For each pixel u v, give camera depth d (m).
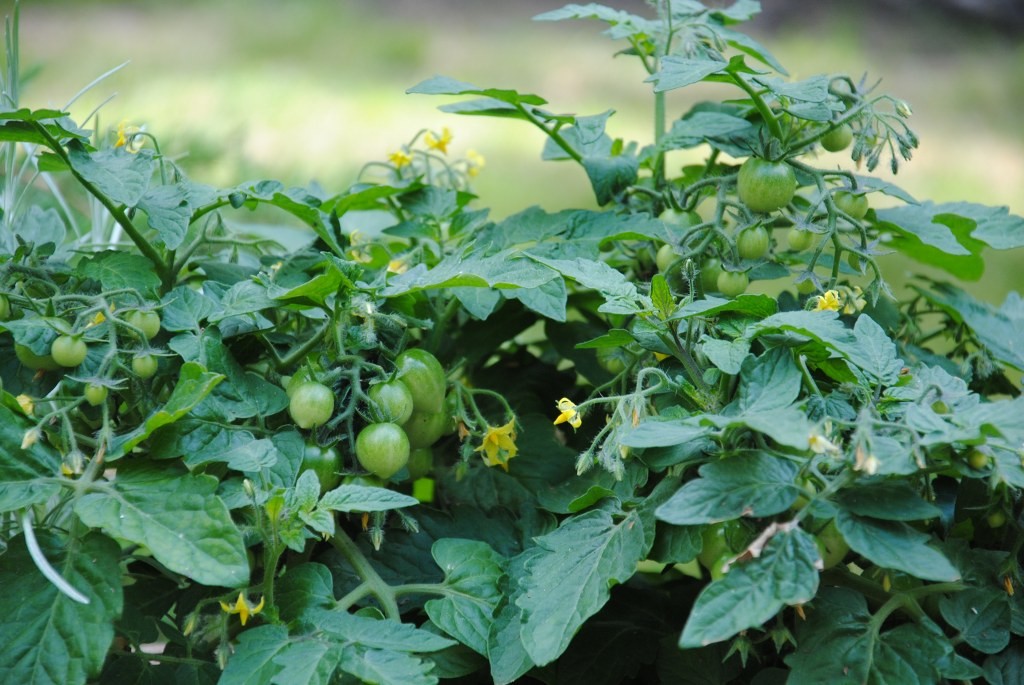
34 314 1.08
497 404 1.21
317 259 1.18
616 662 1.09
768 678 1.04
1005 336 1.17
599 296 1.23
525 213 1.19
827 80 1.07
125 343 1.08
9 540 1.04
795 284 1.11
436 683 0.98
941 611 1.02
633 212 1.18
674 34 1.20
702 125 1.18
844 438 1.03
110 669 1.05
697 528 1.02
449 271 1.06
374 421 1.07
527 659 1.01
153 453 1.03
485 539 1.12
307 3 6.04
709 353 1.02
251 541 1.05
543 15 1.20
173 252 1.14
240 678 0.98
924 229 1.17
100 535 1.02
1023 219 1.19
